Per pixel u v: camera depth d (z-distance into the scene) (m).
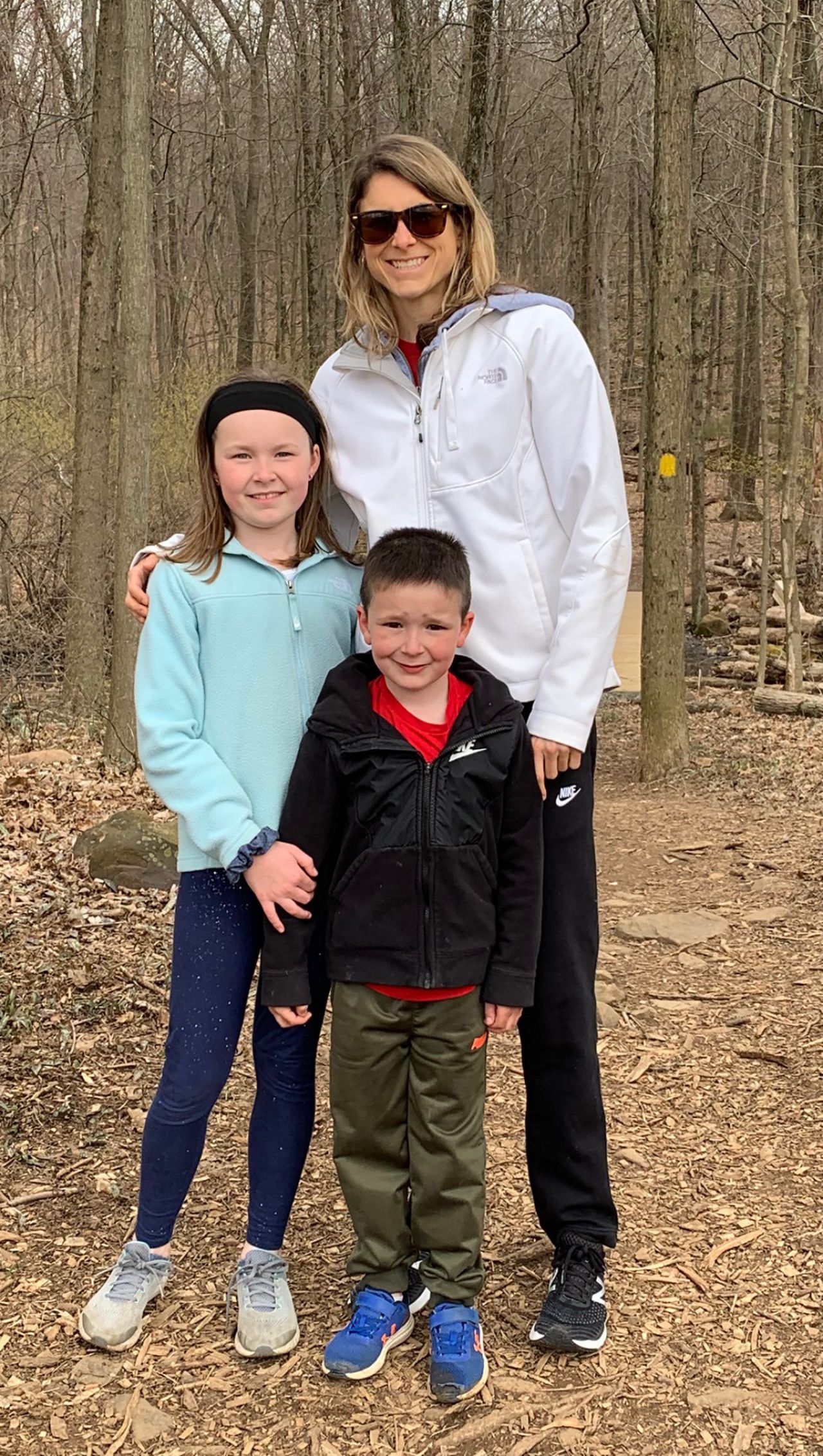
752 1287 2.58
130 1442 2.12
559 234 22.94
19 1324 2.42
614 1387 2.27
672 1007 4.26
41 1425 2.15
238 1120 3.32
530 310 2.25
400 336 2.36
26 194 17.53
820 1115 3.37
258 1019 2.38
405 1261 2.38
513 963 2.19
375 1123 2.26
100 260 9.77
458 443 2.25
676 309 7.82
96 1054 3.66
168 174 18.97
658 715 8.24
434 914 2.14
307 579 2.35
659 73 7.66
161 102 17.92
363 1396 2.24
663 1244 2.76
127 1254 2.41
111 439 12.05
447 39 15.62
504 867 2.21
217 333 18.89
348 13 15.23
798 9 11.33
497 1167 3.11
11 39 14.52
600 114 18.11
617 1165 3.13
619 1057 3.83
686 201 7.72
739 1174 3.07
